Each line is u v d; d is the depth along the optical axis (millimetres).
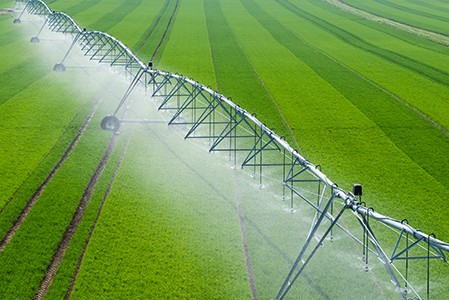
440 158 33750
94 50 61875
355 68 55906
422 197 28531
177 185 29172
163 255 23016
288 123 39156
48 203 27031
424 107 43344
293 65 56750
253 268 22219
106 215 26000
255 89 47625
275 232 24891
